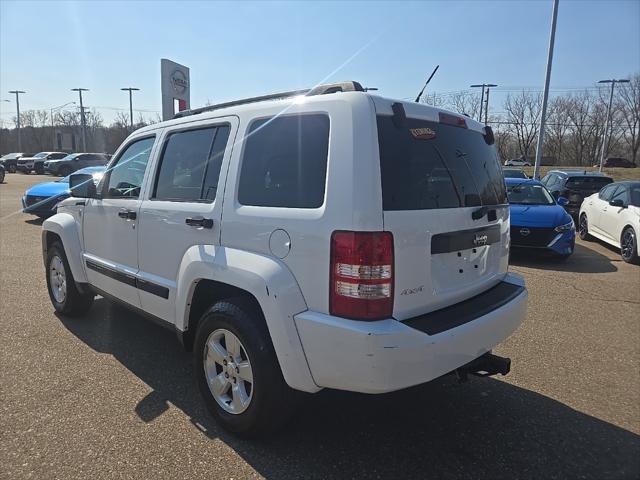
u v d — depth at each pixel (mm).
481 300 3041
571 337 4852
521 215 8688
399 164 2531
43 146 86812
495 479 2643
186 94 11086
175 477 2588
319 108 2621
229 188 3008
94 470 2627
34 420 3100
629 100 71812
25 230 11125
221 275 2891
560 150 77312
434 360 2455
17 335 4570
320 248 2463
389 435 3037
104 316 5164
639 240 8586
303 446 2898
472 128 3273
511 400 3529
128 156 4191
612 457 2859
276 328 2596
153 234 3588
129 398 3414
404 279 2475
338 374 2420
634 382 3857
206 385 3129
